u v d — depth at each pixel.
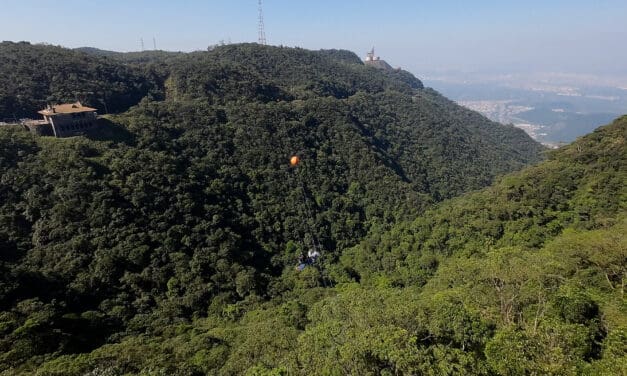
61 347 33.59
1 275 39.50
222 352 32.72
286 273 60.69
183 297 47.16
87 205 50.72
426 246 58.16
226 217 63.78
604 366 17.77
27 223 47.75
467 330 21.42
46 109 66.50
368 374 18.88
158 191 58.00
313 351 22.83
